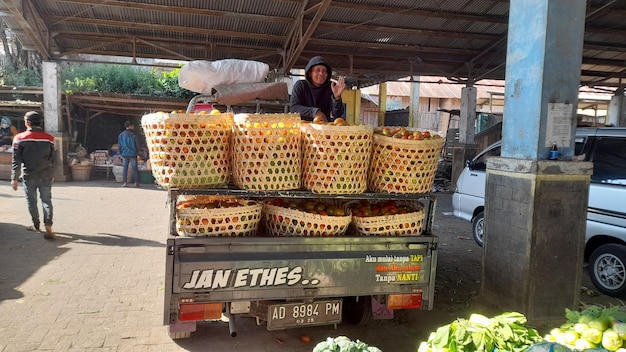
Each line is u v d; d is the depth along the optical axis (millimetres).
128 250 6207
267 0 9656
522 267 3957
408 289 3361
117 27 11180
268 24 10867
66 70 15258
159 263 5660
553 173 3850
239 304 3072
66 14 10469
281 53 12164
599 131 5578
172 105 14805
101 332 3744
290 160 3160
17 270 5203
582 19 3855
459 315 4434
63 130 13383
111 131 16859
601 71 15484
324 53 12914
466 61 13688
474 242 7547
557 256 3977
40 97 14406
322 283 3166
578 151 5672
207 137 3027
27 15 10055
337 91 4379
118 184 13117
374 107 21781
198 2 9797
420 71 14500
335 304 3229
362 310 3908
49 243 6430
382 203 3717
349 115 13961
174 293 2928
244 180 3105
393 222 3406
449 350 2275
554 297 4008
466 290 5203
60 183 12812
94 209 9133
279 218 3270
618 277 5043
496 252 4312
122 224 7848
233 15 10164
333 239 3191
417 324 4207
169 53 12875
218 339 3723
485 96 26000
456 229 8562
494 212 4352
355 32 11422
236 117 3092
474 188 7258
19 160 6492
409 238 3355
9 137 13508
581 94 24984
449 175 15586
